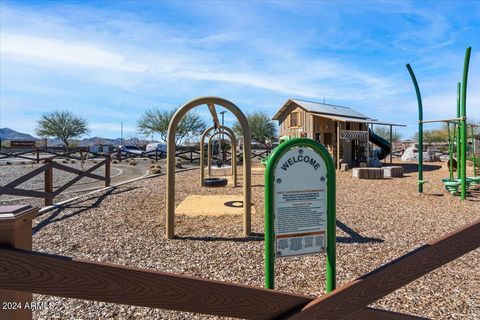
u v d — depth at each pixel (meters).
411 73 8.14
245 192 4.54
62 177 14.29
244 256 3.74
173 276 1.38
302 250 2.16
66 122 52.47
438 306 2.58
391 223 5.22
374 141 21.70
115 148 42.06
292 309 1.56
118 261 3.61
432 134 42.81
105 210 6.27
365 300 1.63
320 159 2.20
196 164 22.86
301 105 18.66
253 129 48.78
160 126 48.88
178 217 5.62
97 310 2.57
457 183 8.12
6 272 1.21
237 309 1.47
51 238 4.49
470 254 3.81
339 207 6.51
